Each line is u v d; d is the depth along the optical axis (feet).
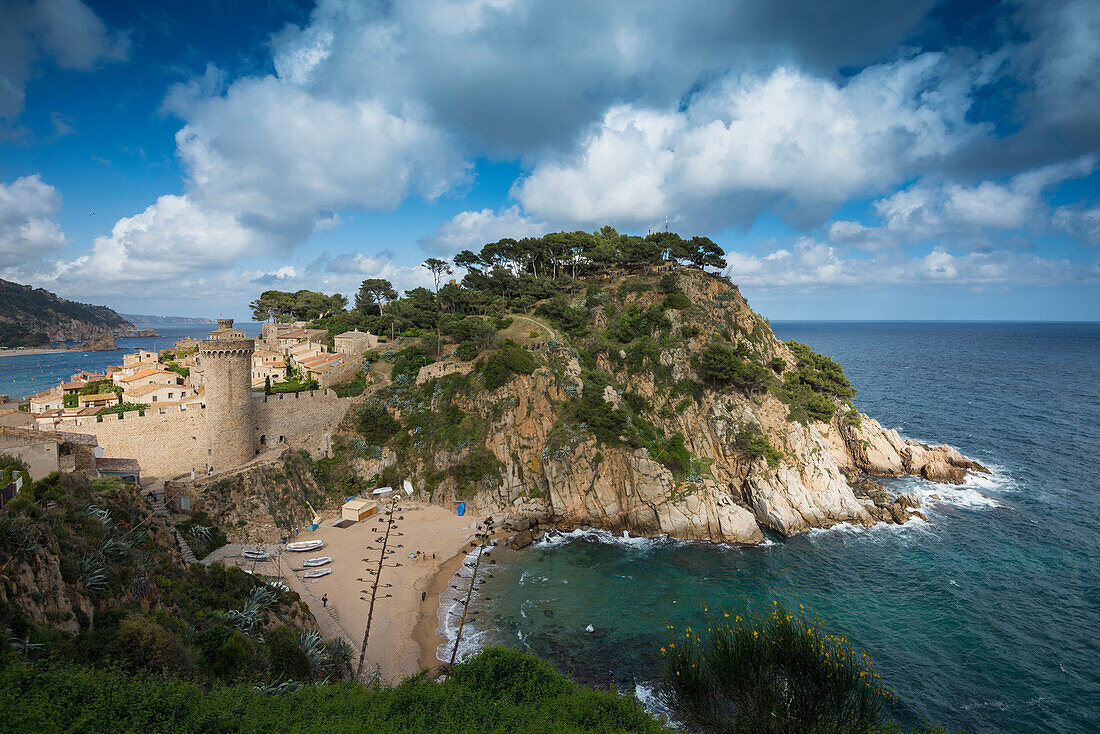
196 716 78.23
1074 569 229.66
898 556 245.65
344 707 96.58
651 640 184.85
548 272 536.01
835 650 89.97
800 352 415.64
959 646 179.73
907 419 491.31
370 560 229.45
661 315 378.73
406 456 307.17
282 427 285.84
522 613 200.95
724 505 274.36
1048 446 406.62
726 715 90.38
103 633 95.61
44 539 97.96
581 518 287.89
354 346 392.47
